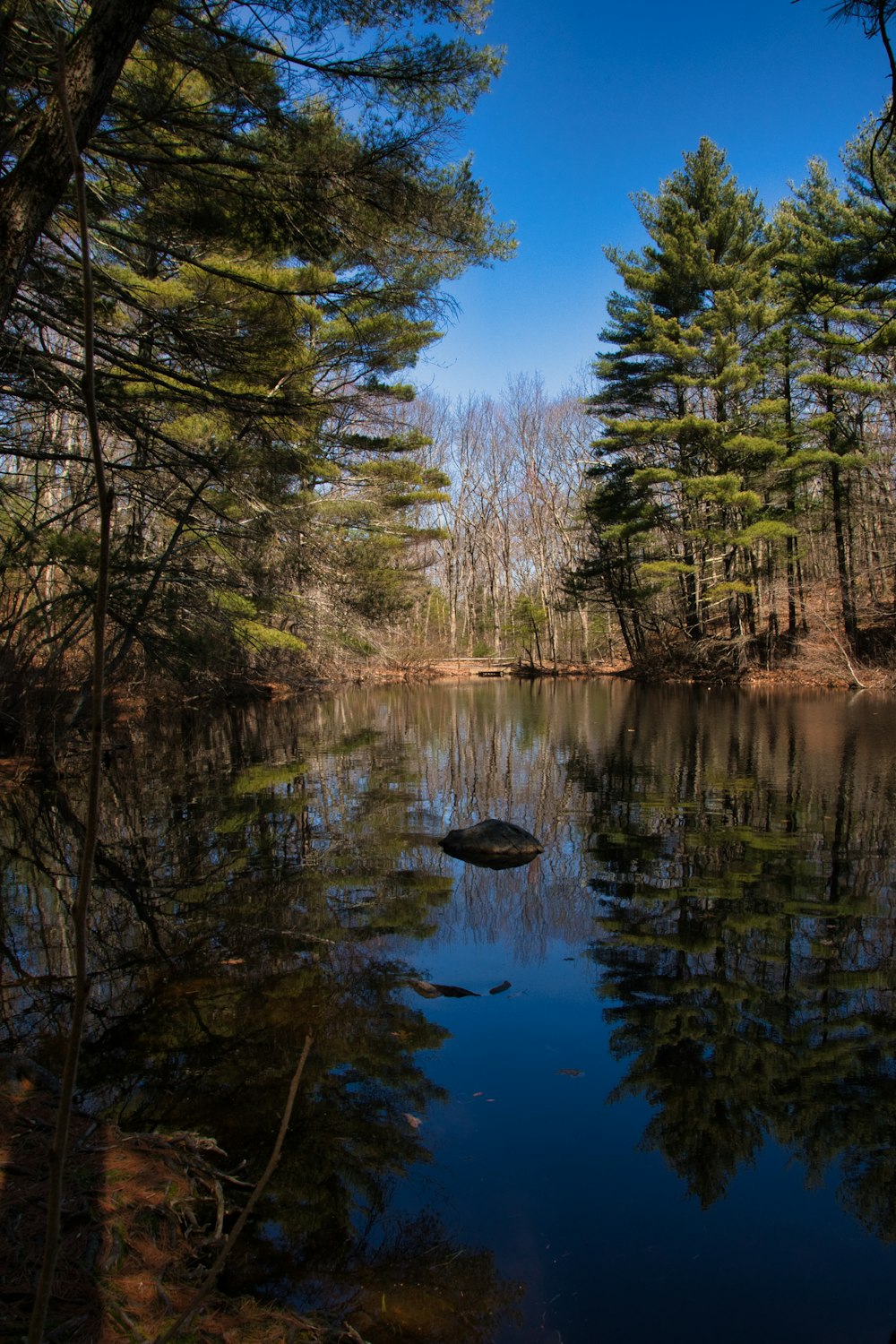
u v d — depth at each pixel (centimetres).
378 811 795
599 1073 317
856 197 1894
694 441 2330
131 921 482
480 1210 240
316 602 1321
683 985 396
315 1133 271
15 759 962
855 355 2045
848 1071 318
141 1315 174
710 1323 200
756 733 1346
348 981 398
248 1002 374
